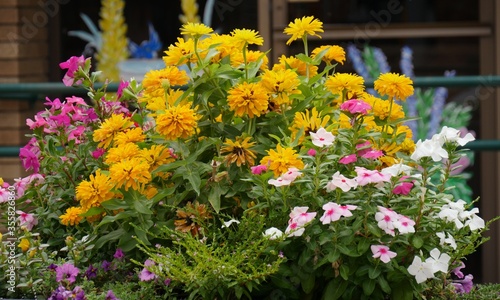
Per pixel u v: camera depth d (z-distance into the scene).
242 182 3.71
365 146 3.61
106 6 7.16
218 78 3.84
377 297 3.53
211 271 3.39
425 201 3.52
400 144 3.98
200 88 3.84
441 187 3.66
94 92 4.07
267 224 3.60
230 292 3.51
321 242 3.41
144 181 3.66
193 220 3.67
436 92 6.90
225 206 3.77
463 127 6.92
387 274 3.49
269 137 3.86
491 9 7.00
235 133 3.85
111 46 7.17
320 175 3.50
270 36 7.00
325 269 3.51
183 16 7.10
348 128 3.77
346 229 3.46
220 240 3.69
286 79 3.73
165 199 3.81
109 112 4.10
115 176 3.63
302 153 3.70
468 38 7.02
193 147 3.86
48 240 4.03
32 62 7.17
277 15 7.00
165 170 3.71
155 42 7.15
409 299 3.50
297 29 4.06
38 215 4.04
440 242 3.47
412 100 6.91
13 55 7.13
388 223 3.38
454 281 3.77
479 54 7.03
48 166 4.11
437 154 3.48
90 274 3.74
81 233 3.98
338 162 3.64
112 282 3.74
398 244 3.53
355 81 3.90
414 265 3.39
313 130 3.75
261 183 3.57
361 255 3.48
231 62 4.04
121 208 3.74
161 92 4.01
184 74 3.96
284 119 3.83
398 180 3.48
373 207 3.45
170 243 3.80
